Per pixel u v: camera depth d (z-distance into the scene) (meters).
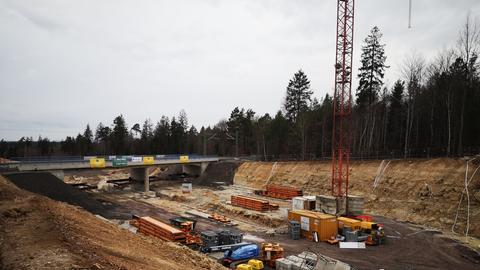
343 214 40.94
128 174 97.38
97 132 152.88
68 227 17.94
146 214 46.00
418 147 61.75
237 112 119.69
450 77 54.59
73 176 94.50
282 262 24.09
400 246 30.91
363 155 63.09
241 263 26.30
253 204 48.22
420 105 63.31
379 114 71.31
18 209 20.25
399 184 45.66
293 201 45.09
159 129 133.75
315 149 84.38
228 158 89.12
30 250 13.79
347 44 44.03
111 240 18.95
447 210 37.91
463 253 28.66
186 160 75.94
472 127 55.03
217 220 42.56
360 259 27.56
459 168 40.28
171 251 21.78
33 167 48.94
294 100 88.38
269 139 93.31
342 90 44.72
